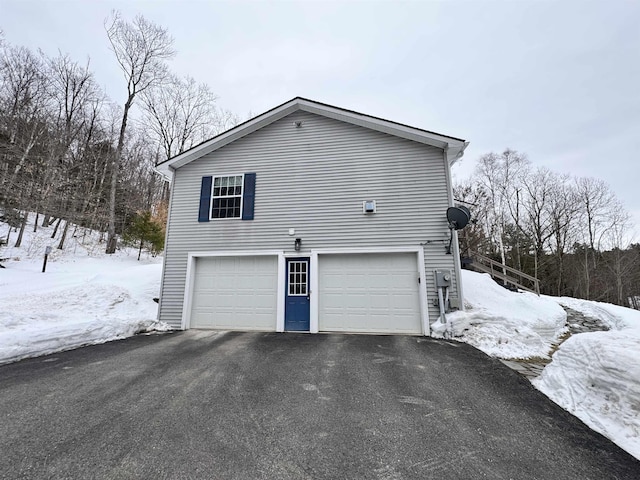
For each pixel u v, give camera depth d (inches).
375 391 137.9
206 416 111.6
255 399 127.8
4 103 681.0
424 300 265.4
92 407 118.0
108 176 786.2
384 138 305.7
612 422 102.5
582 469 82.7
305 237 297.1
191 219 323.6
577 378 128.1
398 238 282.2
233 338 250.4
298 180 312.7
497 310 302.8
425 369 168.4
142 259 675.4
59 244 631.2
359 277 283.4
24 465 80.9
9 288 352.2
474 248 800.3
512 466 83.9
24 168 627.2
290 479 77.0
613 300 877.2
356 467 82.6
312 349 212.4
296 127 326.6
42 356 192.4
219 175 330.6
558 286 874.1
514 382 149.1
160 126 822.5
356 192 298.8
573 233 927.0
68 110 768.3
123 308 332.2
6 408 116.0
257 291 298.0
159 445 91.7
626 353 111.7
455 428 105.0
